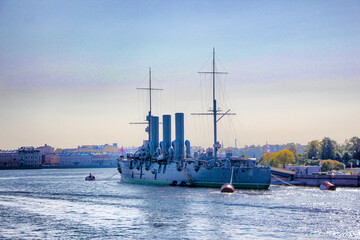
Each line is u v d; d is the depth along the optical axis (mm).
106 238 58375
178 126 131125
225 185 105250
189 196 98000
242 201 87562
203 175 118125
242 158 117875
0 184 171250
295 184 135125
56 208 86750
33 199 105188
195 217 71062
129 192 115312
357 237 56531
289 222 65688
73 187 146125
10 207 89250
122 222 69062
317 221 66250
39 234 61531
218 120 126062
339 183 128250
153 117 145750
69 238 58938
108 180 192125
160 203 88375
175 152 129500
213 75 126375
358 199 90438
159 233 60375
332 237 56562
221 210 77000
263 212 74312
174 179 128250
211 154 125188
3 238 59469
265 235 57844
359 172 152625
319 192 105500
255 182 108938
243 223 65375
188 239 56719
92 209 84125
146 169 142375
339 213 73000
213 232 60062
